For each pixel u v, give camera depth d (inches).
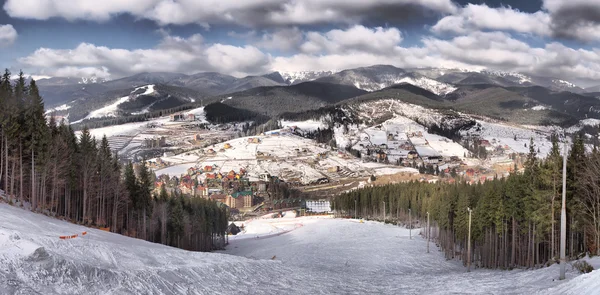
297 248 4138.8
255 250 4471.0
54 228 1672.0
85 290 839.1
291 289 1407.5
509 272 2106.3
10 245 884.6
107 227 3344.0
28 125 2746.1
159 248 1771.7
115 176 3523.6
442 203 3902.6
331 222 6264.8
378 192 6963.6
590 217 2114.9
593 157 2075.5
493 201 2883.9
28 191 2893.7
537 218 2276.1
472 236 3132.4
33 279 792.3
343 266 2997.0
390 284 1823.3
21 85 2891.2
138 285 958.4
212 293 1122.7
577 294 877.8
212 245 5004.9
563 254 1322.6
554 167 2219.5
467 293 1374.3
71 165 3125.0
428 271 2893.7
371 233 5157.5
